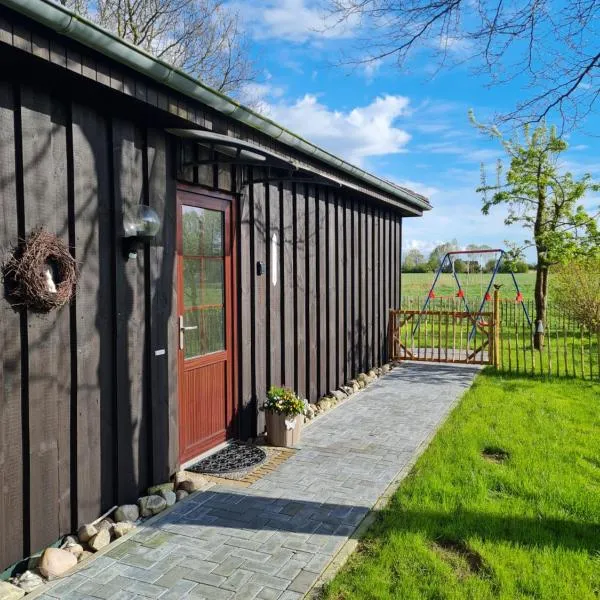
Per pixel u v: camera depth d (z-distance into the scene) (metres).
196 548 3.12
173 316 4.09
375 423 5.91
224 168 4.73
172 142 4.06
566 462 4.64
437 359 9.98
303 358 6.35
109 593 2.66
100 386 3.38
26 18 2.39
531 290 24.67
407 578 2.82
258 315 5.38
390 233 9.77
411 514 3.57
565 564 2.98
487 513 3.60
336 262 7.33
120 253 3.52
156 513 3.58
